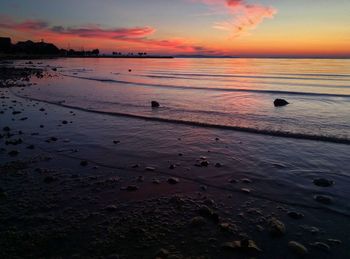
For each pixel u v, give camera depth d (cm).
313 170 729
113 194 598
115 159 817
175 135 1073
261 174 709
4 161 786
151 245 422
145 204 554
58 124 1230
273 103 1845
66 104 1723
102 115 1432
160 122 1289
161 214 516
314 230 467
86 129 1154
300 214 518
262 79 4144
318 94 2306
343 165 756
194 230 463
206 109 1611
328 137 1010
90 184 647
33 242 427
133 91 2428
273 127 1178
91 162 791
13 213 515
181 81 3656
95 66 7919
